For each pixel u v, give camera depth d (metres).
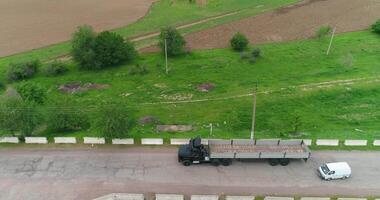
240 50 82.06
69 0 116.12
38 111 52.19
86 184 43.50
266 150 46.66
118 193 41.78
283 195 42.12
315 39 87.50
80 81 71.31
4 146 50.00
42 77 73.25
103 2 114.38
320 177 44.66
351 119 57.84
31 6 110.94
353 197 41.97
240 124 56.16
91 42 74.62
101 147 49.84
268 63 76.25
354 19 99.56
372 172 45.62
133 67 74.75
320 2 113.25
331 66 74.56
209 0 114.62
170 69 74.56
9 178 44.19
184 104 62.44
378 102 62.69
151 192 42.44
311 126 55.69
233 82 69.38
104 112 49.78
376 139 51.16
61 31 93.00
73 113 54.19
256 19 99.94
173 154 48.56
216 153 45.19
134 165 46.56
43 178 44.28
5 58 79.88
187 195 42.06
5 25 96.75
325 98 63.75
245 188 43.06
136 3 113.25
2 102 51.59
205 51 82.12
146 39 88.38
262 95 64.56
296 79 69.94
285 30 92.88
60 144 50.47
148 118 57.56
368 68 73.69
